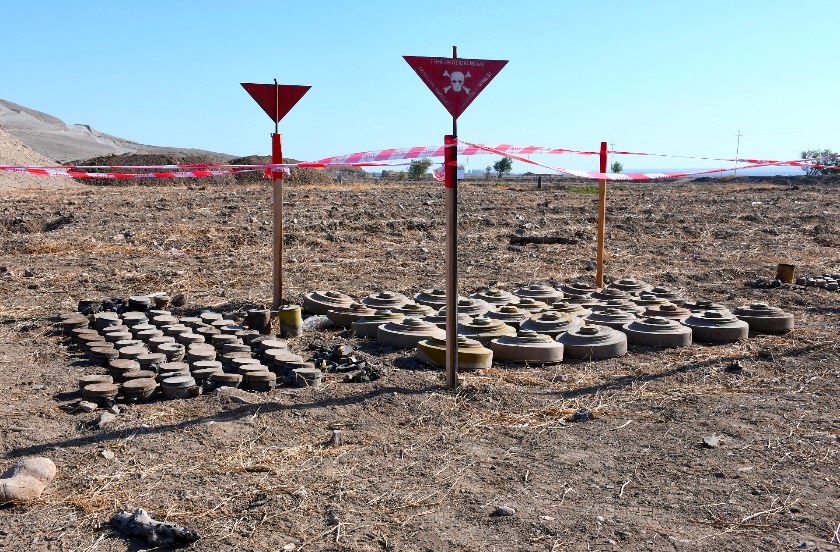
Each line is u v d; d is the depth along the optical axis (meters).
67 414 5.63
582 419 5.72
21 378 6.52
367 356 7.29
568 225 19.06
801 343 8.05
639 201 25.67
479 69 6.09
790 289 11.59
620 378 6.78
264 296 10.27
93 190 26.84
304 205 20.84
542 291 9.66
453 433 5.38
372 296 9.29
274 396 6.06
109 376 6.17
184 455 4.89
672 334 7.86
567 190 36.25
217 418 5.52
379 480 4.58
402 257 14.12
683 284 12.22
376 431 5.38
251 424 5.41
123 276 11.44
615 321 8.27
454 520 4.10
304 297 9.49
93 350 7.02
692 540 3.88
